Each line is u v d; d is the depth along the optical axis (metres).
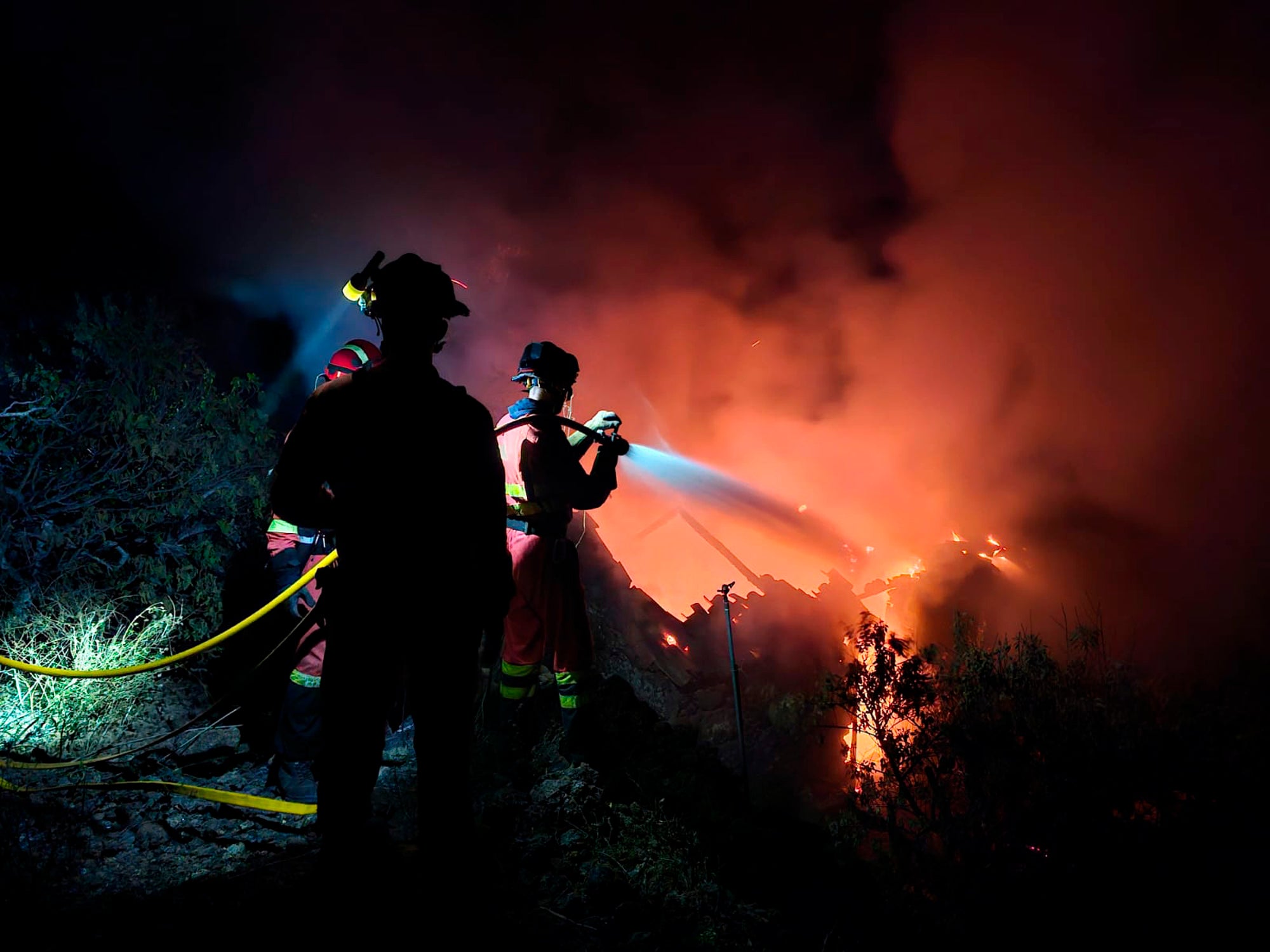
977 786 4.54
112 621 5.10
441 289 2.35
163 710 4.48
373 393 2.28
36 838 3.13
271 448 6.77
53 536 5.01
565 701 3.85
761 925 3.15
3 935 2.45
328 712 2.29
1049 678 4.85
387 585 2.24
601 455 3.64
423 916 2.41
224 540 5.93
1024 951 3.85
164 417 5.61
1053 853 4.11
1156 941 3.85
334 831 2.32
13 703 4.15
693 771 4.30
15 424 5.22
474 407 2.39
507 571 2.41
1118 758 4.29
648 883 3.12
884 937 3.60
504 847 3.16
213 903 2.62
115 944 2.38
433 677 2.31
